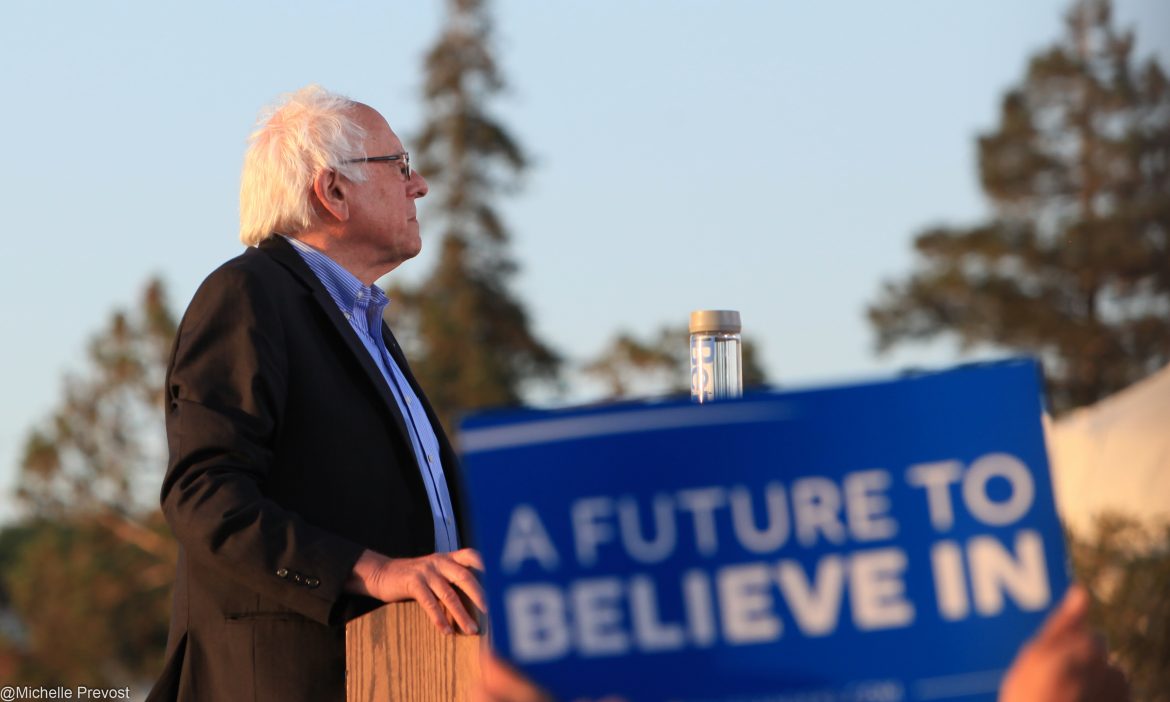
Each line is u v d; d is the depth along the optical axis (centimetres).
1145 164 4347
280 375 458
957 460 190
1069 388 4241
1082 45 4472
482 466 189
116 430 3195
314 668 436
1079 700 187
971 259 4406
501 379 3866
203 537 422
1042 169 4397
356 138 532
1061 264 4306
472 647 355
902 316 4444
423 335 3884
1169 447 1316
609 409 190
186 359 456
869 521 189
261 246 509
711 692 185
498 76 4941
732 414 190
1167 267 4219
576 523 188
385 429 477
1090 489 1346
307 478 461
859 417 191
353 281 522
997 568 188
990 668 186
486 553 187
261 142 532
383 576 399
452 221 4809
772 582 187
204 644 451
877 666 186
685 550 187
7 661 3030
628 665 185
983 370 192
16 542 3216
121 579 3092
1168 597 1226
